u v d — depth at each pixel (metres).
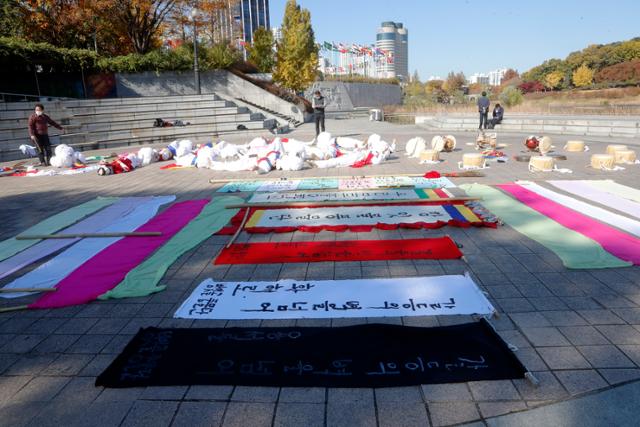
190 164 13.01
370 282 4.75
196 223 7.18
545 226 6.40
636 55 71.06
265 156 11.80
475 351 3.44
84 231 7.08
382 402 3.00
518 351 3.50
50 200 9.48
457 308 4.17
